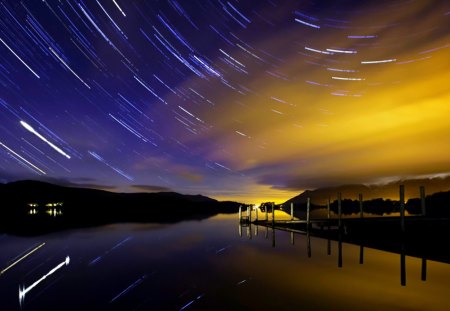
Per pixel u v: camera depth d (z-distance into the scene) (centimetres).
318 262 1279
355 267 1173
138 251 1572
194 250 1603
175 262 1296
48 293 887
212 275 1069
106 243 1864
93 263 1283
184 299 826
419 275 1038
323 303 788
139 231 2575
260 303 794
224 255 1455
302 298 825
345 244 1769
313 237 2142
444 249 1261
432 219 1697
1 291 907
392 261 1266
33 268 1201
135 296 853
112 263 1280
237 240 1997
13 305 796
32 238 2094
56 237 2147
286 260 1326
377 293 862
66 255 1462
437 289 888
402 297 828
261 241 1942
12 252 1555
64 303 805
